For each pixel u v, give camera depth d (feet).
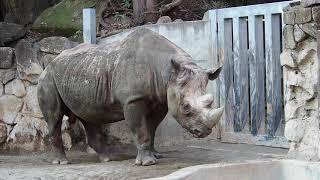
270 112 25.17
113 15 34.81
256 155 23.40
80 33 32.55
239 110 26.71
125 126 28.32
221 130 27.45
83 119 24.89
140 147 22.50
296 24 16.44
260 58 25.89
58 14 35.35
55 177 20.85
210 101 20.34
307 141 16.33
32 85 29.76
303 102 16.51
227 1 36.27
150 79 21.97
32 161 26.00
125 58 22.65
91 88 23.47
